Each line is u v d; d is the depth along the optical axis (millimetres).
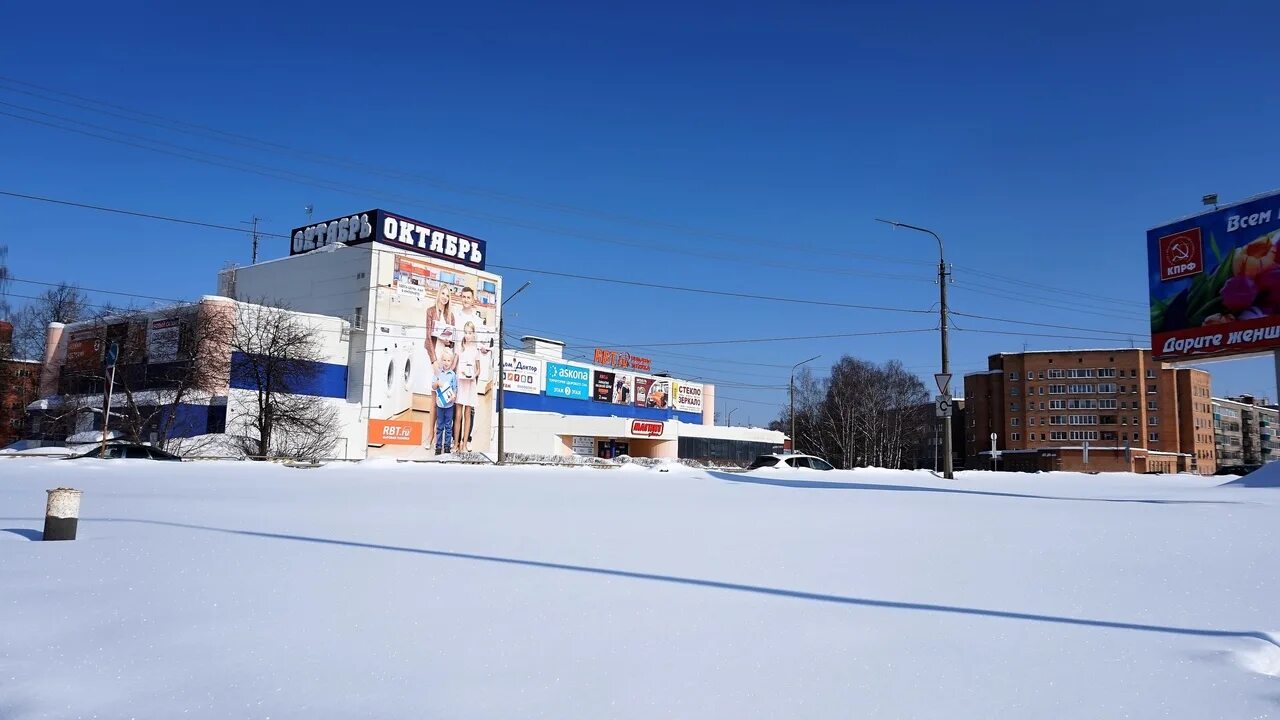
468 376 71375
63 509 8758
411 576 6895
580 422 78812
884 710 3900
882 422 93125
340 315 65125
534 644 4938
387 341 64188
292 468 27844
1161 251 25812
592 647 4883
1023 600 6145
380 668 4492
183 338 52406
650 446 85812
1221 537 9672
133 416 51219
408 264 66688
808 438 103938
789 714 3846
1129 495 18797
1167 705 3961
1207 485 26422
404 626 5316
